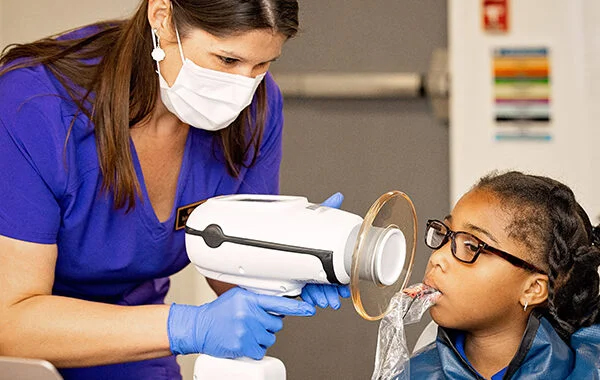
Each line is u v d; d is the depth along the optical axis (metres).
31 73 1.44
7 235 1.38
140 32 1.43
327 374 2.81
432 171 2.71
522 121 2.57
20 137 1.39
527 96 2.56
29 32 2.52
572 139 2.55
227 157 1.63
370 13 2.69
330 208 1.33
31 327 1.35
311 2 2.72
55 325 1.34
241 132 1.63
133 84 1.47
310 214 1.30
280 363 1.38
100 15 2.50
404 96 2.68
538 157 2.58
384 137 2.73
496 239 1.50
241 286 1.36
